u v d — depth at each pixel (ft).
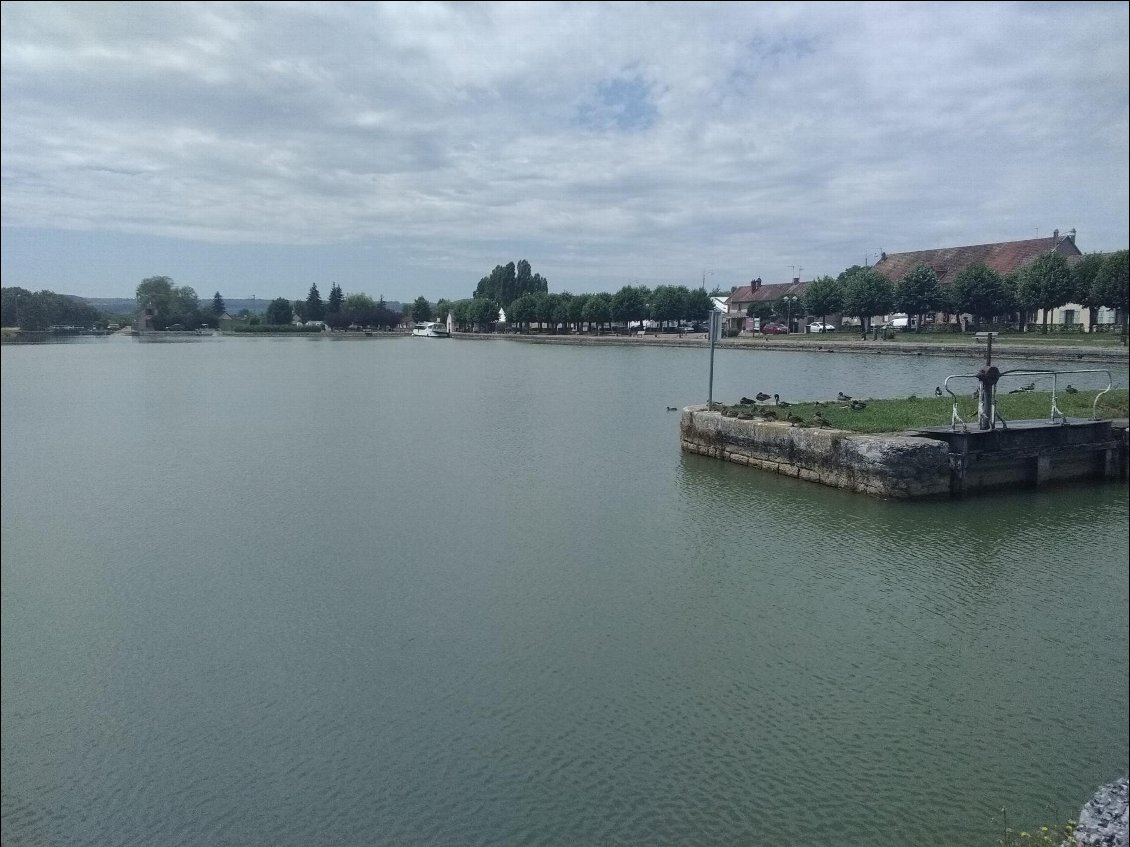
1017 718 40.68
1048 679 44.16
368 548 70.13
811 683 44.32
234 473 104.68
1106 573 58.23
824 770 37.27
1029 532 67.62
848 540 66.39
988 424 81.15
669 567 61.98
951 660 46.29
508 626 52.85
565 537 70.69
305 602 58.85
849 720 40.88
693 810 34.99
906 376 186.91
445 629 53.06
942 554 62.59
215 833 35.68
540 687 45.09
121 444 132.16
